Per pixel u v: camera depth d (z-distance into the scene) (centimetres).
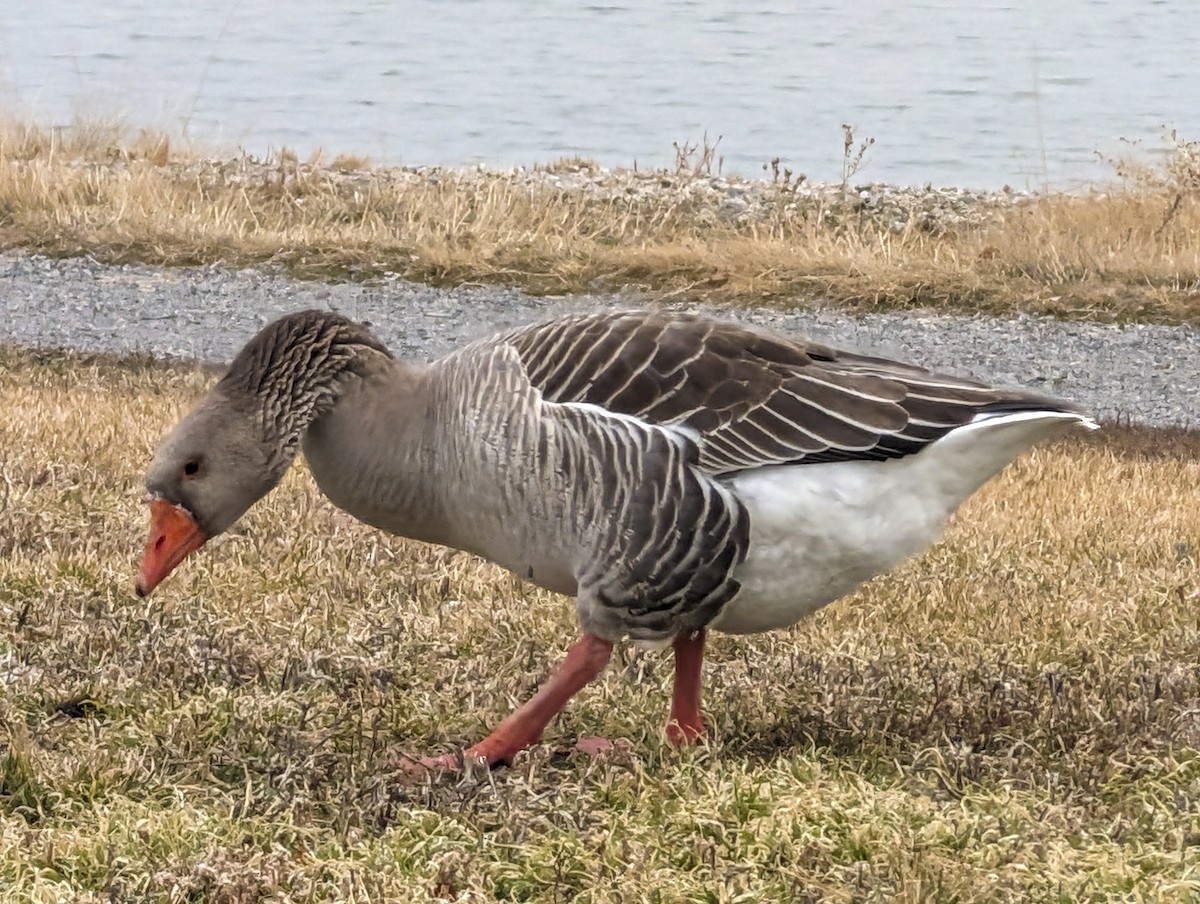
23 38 4550
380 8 5219
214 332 2016
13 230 2367
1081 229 2383
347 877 568
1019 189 2855
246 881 560
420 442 711
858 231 2462
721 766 686
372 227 2433
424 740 738
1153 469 1367
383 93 3959
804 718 748
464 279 2277
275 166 2720
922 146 3444
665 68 4328
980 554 1047
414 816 628
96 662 773
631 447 682
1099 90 4003
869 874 577
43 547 941
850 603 935
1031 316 2161
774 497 693
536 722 707
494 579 951
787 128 3625
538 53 4534
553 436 684
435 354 1944
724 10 5312
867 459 704
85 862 582
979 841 611
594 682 813
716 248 2338
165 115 3186
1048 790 663
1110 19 5069
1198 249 2286
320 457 729
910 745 721
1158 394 1861
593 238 2416
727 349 712
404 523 733
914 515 717
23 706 721
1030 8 5303
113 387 1541
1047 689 785
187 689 752
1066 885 574
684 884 573
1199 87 4031
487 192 2538
